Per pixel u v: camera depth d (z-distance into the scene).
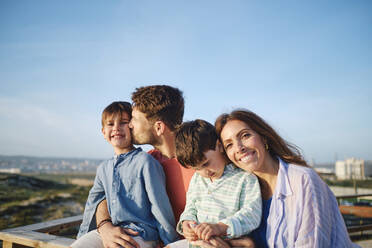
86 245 1.70
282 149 1.58
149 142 1.99
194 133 1.56
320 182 1.41
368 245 4.78
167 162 2.01
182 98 2.10
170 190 1.93
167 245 1.55
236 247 1.37
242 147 1.47
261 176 1.60
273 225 1.40
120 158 1.96
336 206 1.42
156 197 1.72
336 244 1.32
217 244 1.34
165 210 1.71
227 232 1.36
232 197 1.55
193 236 1.46
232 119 1.54
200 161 1.55
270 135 1.54
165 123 1.94
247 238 1.41
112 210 1.79
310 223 1.30
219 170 1.61
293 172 1.46
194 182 1.76
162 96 1.94
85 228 1.96
